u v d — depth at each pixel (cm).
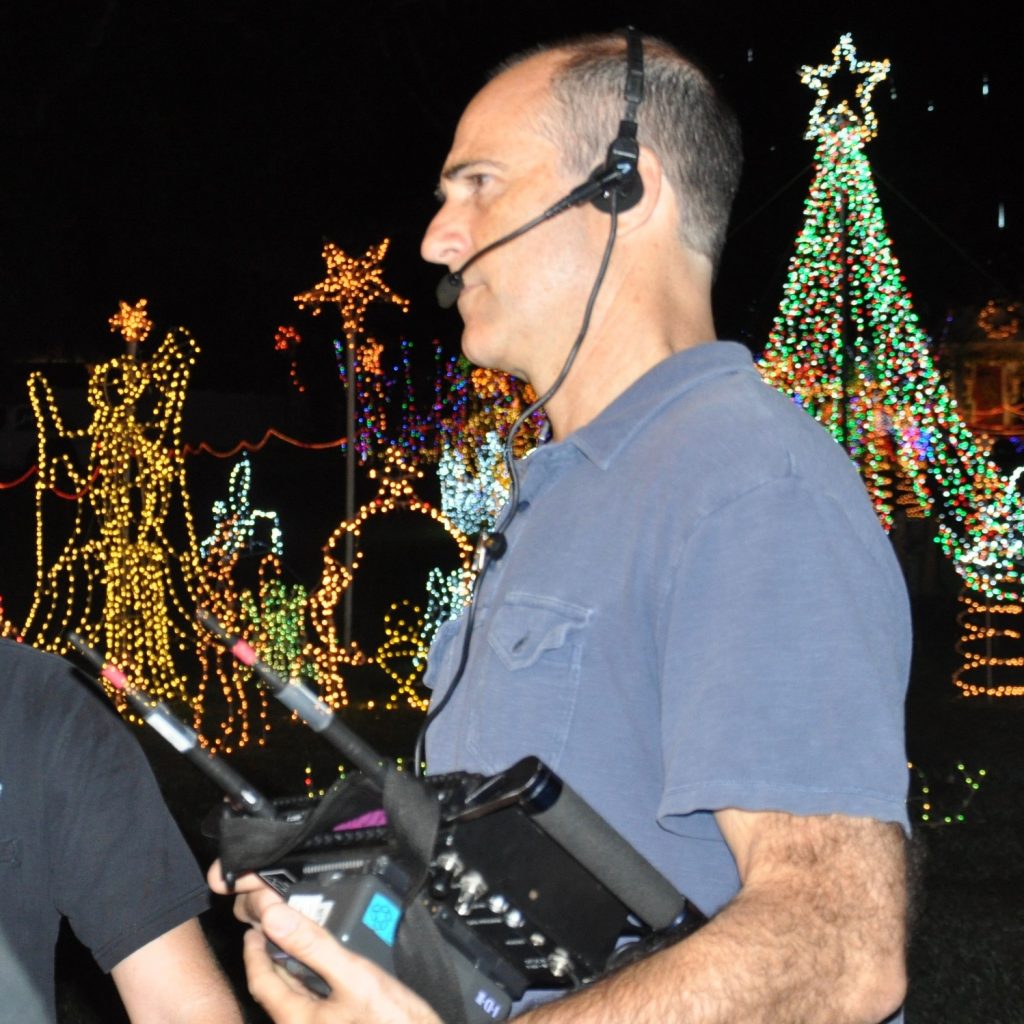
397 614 1622
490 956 162
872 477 954
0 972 230
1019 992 589
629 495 185
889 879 160
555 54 219
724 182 215
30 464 2448
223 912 652
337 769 924
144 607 1034
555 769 181
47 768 235
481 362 219
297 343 2689
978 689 1204
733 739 162
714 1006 150
